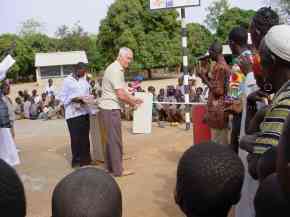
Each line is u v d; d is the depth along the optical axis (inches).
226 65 181.8
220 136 185.2
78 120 266.1
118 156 238.1
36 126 510.9
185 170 53.5
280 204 45.0
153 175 239.1
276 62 79.3
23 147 353.7
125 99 231.6
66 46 2250.2
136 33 1499.8
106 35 1556.3
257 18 119.3
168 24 1525.6
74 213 45.4
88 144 274.1
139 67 1510.8
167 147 316.5
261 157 67.1
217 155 53.0
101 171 50.1
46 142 375.6
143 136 373.7
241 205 109.2
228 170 51.9
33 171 267.3
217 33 1808.6
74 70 266.2
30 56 1979.6
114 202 46.8
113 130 234.7
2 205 44.6
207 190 52.3
